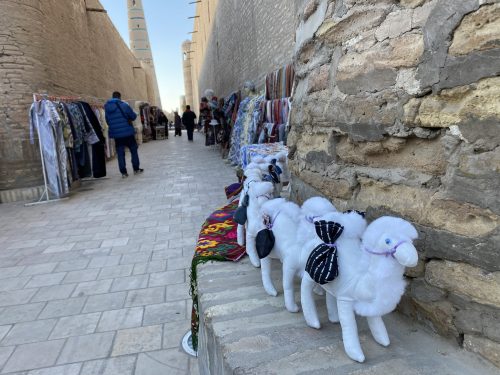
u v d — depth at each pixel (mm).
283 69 6215
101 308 3258
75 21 11039
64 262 4277
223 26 16844
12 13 7137
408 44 1531
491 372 1340
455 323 1469
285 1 6965
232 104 10914
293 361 1449
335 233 1446
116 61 18703
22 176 7539
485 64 1256
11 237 5258
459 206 1403
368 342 1557
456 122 1379
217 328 1728
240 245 2721
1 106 7258
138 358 2602
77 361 2590
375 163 1842
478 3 1245
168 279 3762
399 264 1347
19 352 2697
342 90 1963
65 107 7578
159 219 5789
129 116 9469
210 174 9312
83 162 8391
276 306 1916
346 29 1928
